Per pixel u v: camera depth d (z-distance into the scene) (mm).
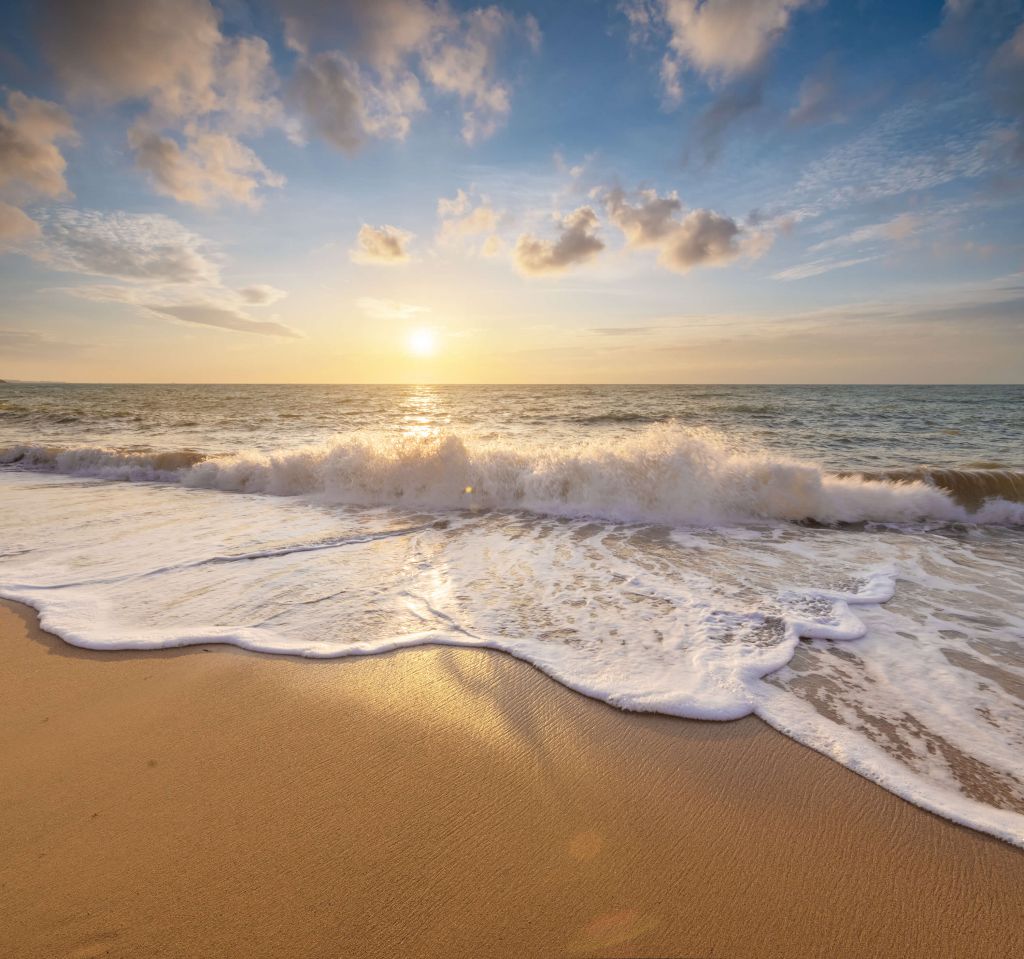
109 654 2629
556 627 2955
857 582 3750
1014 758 1880
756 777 1804
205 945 1212
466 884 1382
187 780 1771
